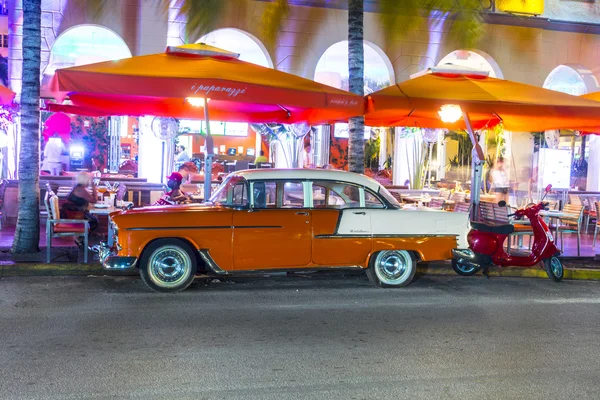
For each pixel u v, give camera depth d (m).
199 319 7.32
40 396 4.87
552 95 11.97
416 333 6.95
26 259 10.20
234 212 8.77
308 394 5.05
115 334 6.61
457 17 11.75
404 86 11.45
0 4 14.83
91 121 18.52
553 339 6.81
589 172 19.22
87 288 8.87
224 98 9.75
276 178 9.02
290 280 9.89
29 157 10.63
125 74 9.45
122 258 8.46
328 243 9.04
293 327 7.08
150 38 15.34
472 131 11.58
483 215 11.38
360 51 11.79
